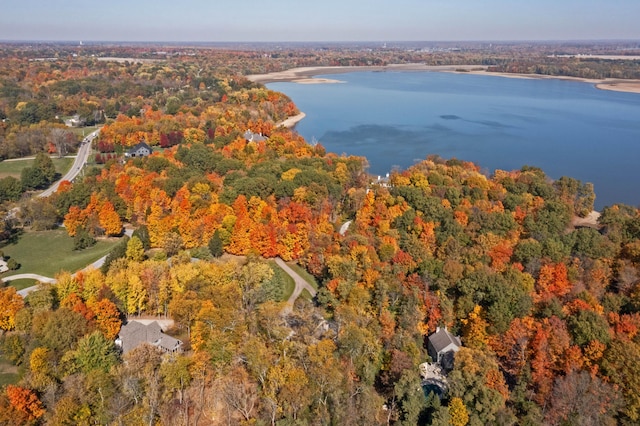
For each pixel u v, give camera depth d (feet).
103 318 334.65
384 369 318.45
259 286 392.27
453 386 290.97
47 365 292.81
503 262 424.05
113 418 263.70
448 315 360.89
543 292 376.68
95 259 485.56
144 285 376.07
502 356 330.54
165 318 376.48
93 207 548.72
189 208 521.24
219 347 296.30
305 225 485.97
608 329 322.34
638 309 359.25
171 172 629.51
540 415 278.67
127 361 299.17
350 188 618.03
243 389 278.26
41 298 361.10
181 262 414.82
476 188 579.89
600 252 440.86
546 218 506.48
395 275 397.80
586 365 306.55
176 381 281.95
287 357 293.23
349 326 321.93
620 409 284.41
